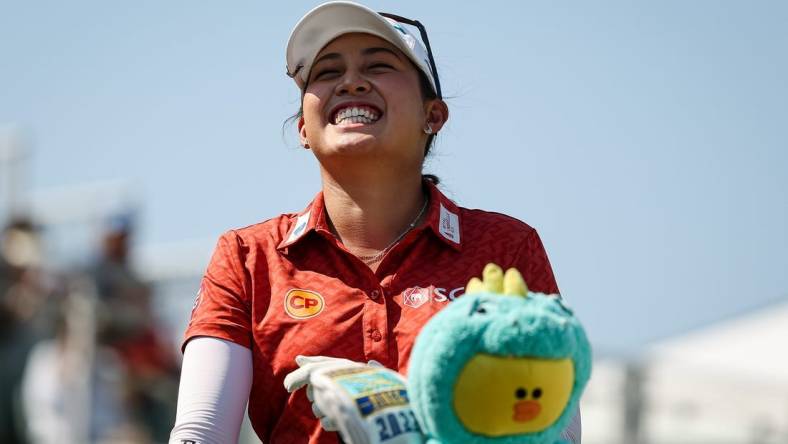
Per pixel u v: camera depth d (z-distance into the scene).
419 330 6.42
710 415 19.36
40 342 17.67
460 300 5.33
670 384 19.41
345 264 6.67
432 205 6.90
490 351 5.15
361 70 6.95
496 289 5.40
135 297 18.00
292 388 6.02
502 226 6.94
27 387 17.39
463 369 5.18
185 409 6.33
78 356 17.52
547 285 6.81
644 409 19.19
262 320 6.58
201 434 6.25
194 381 6.39
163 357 18.14
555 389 5.23
